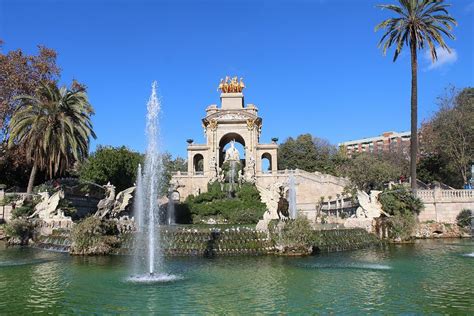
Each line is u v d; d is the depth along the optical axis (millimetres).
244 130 92250
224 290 16984
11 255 27516
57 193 38000
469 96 61969
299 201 76312
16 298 15891
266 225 29641
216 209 62469
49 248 31125
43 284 18281
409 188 41688
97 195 56281
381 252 28703
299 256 26688
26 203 39938
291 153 115312
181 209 62750
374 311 13922
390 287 17422
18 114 43500
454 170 57312
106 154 57781
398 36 43844
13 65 51250
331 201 63875
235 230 29391
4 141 51875
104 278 19484
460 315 13461
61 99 44688
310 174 77250
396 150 90562
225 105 99125
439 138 56406
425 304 14734
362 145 176625
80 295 16250
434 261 24234
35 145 44125
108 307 14609
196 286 17719
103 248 27609
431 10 42875
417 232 38094
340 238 31297
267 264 23469
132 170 59438
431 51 42688
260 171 85000
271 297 15852
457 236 39250
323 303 14953
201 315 13664
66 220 36031
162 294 16391
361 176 66438
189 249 27375
